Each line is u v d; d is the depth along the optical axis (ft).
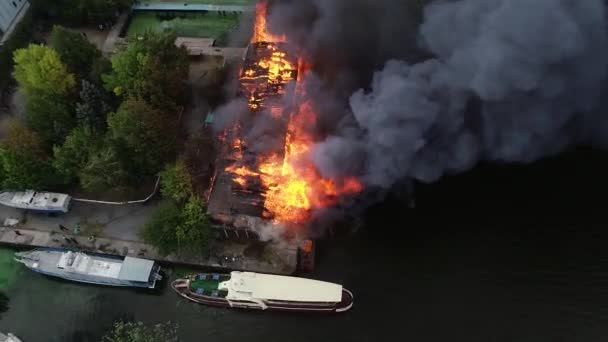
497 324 226.17
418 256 246.68
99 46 338.13
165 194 256.93
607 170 260.01
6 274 265.54
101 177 256.93
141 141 254.06
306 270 248.93
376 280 242.99
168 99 277.44
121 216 272.92
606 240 239.50
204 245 246.88
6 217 277.85
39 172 269.44
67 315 251.19
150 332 240.12
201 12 348.18
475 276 238.68
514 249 243.60
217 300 240.73
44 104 276.62
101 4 335.26
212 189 258.37
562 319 223.92
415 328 229.45
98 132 271.28
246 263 252.21
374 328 231.71
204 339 237.45
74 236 268.62
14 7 346.33
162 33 291.99
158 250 254.68
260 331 237.45
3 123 311.27
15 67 284.61
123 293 254.88
